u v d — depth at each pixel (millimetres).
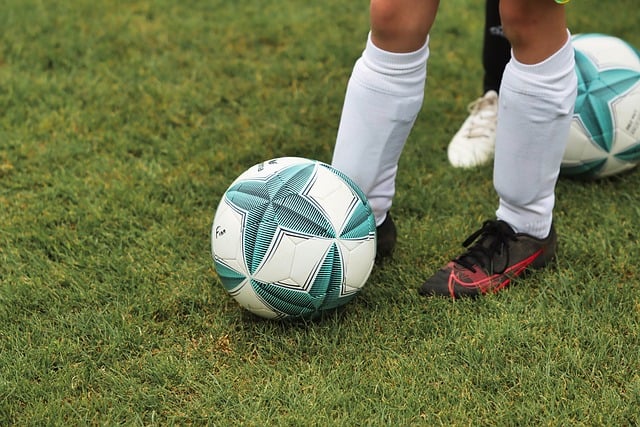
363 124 2398
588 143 3035
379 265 2709
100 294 2572
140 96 3902
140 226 2955
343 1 5012
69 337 2393
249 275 2268
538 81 2258
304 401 2123
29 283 2623
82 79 4035
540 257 2627
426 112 3779
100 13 4746
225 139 3580
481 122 3447
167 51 4348
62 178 3242
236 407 2115
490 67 3402
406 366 2236
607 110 3010
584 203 3043
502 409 2090
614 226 2889
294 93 3977
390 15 2209
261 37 4543
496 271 2561
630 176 3219
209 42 4461
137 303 2521
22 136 3545
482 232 2646
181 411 2123
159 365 2248
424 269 2701
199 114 3787
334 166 2512
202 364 2275
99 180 3236
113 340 2369
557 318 2416
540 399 2119
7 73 4062
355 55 4367
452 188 3211
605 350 2270
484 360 2248
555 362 2236
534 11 2156
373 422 2049
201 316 2488
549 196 2531
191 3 4926
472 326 2391
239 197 2311
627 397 2113
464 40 4512
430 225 2949
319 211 2260
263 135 3613
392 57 2295
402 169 3314
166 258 2762
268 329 2406
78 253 2816
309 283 2260
